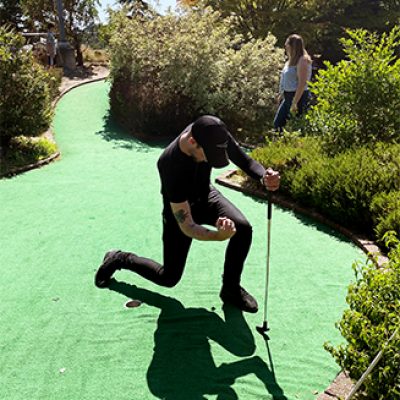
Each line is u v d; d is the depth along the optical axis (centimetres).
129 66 998
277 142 656
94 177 652
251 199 568
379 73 575
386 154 522
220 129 257
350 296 252
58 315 334
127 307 342
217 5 1767
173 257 317
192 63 927
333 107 597
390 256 264
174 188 272
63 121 987
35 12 1845
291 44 707
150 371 279
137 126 934
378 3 1972
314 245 445
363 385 242
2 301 351
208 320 326
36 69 766
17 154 718
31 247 439
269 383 269
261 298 354
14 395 263
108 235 464
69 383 271
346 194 473
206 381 271
